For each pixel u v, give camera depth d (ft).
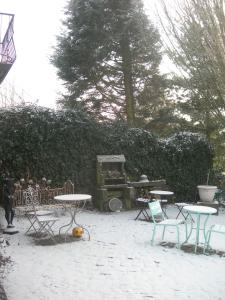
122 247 21.95
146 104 50.93
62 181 34.88
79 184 35.81
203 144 41.60
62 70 47.29
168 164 40.14
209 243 23.25
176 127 48.55
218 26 30.32
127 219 30.86
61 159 34.96
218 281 16.58
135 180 38.40
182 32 33.45
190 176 41.09
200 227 28.63
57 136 34.63
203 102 36.86
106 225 28.17
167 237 24.68
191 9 32.22
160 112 49.21
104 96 50.49
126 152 38.17
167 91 49.06
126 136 38.19
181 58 34.60
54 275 16.97
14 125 32.99
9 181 26.58
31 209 25.82
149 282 16.30
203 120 43.06
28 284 15.78
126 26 44.52
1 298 13.08
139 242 23.21
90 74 47.65
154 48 46.44
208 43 31.01
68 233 24.98
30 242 22.54
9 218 26.25
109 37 45.16
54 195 32.96
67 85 49.47
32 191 28.19
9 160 33.04
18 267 17.89
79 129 35.73
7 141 32.50
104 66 48.65
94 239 23.67
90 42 45.29
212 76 33.04
